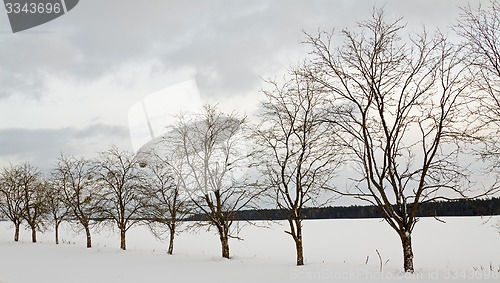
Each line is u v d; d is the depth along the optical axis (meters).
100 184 33.53
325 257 28.86
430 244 38.09
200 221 25.92
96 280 16.47
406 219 16.72
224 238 24.95
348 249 35.19
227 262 22.17
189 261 23.33
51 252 31.28
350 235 51.47
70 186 37.22
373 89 17.17
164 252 30.83
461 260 25.86
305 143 20.36
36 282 16.11
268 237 51.91
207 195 24.14
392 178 17.16
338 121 17.83
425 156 16.53
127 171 33.06
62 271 19.55
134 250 32.50
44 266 21.84
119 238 54.94
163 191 27.52
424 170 16.48
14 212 47.06
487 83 14.98
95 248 35.09
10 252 31.81
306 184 20.58
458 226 59.69
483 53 15.13
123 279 16.64
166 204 28.05
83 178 37.00
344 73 17.81
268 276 16.33
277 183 20.91
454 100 15.98
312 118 19.98
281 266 19.48
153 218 29.56
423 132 16.62
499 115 14.76
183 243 45.09
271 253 32.62
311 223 77.62
